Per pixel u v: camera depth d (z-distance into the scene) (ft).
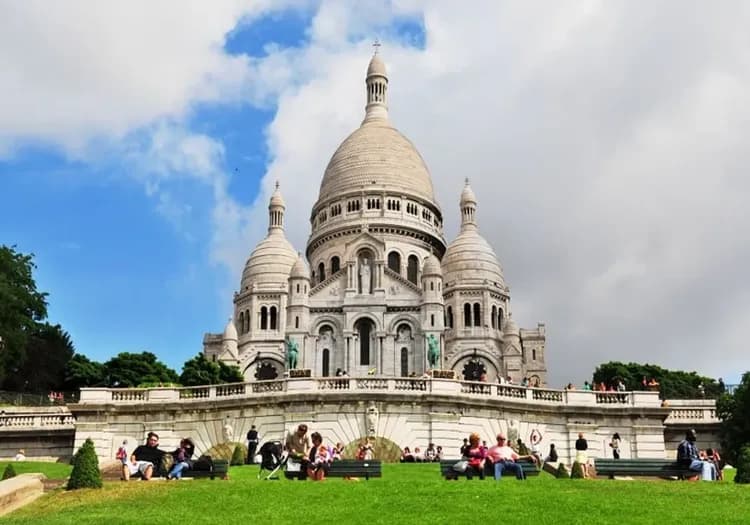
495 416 175.01
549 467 136.87
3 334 257.34
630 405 179.83
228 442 169.48
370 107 540.93
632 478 116.98
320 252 469.98
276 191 501.56
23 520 77.87
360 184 481.46
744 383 178.50
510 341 428.56
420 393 169.89
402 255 457.27
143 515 80.43
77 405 175.11
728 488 96.99
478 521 75.56
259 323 448.65
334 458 137.69
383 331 398.01
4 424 184.55
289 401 169.78
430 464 139.33
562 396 180.75
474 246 456.86
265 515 79.87
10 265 268.41
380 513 79.77
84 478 97.14
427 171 515.09
